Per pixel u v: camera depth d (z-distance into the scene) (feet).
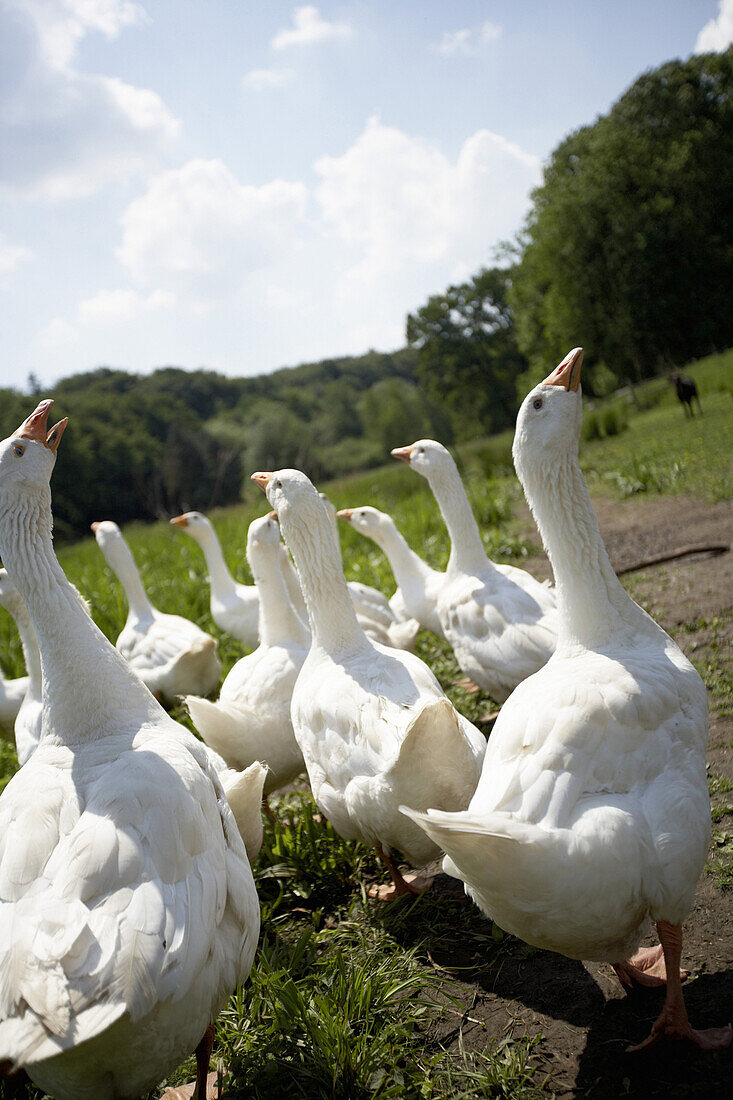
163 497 176.65
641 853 7.12
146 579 35.58
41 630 8.89
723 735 13.47
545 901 6.99
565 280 142.92
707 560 24.44
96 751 8.27
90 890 6.65
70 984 6.18
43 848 7.16
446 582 17.78
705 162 139.13
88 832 7.00
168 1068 7.32
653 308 133.69
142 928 6.41
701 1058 7.67
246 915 7.94
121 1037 6.49
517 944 10.11
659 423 74.79
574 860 6.83
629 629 9.14
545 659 14.44
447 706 8.93
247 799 9.55
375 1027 8.91
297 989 9.00
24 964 6.36
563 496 9.25
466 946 10.28
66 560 53.62
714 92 147.95
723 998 8.38
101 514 177.27
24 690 18.37
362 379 326.03
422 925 10.81
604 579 9.21
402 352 325.42
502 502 42.11
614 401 115.44
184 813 7.32
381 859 11.70
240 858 8.36
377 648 13.41
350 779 10.79
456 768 9.62
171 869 6.95
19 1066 5.91
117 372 281.74
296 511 12.59
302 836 12.91
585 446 74.79
